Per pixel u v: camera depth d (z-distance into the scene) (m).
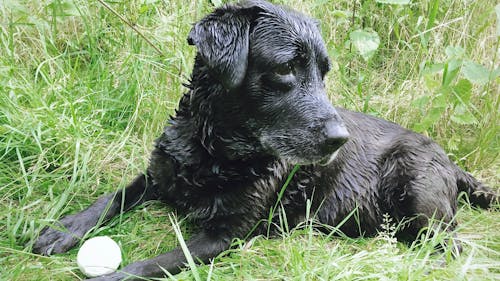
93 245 1.34
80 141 1.59
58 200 1.49
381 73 2.02
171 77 1.82
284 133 1.39
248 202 1.43
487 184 1.74
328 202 1.54
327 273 1.33
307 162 1.39
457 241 1.50
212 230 1.43
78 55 1.83
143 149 1.66
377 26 2.07
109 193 1.53
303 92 1.39
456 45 1.88
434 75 1.92
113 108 1.74
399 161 1.57
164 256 1.36
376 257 1.40
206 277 1.34
